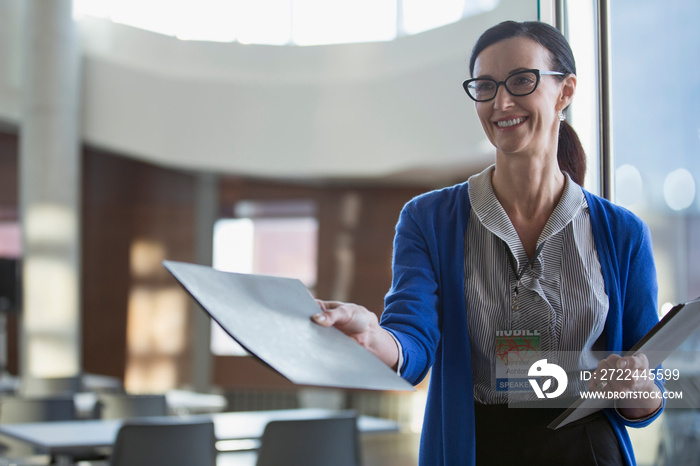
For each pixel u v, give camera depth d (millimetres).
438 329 1100
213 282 730
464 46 6852
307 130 7906
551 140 1083
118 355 8953
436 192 1193
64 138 7805
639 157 1754
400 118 7461
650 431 1515
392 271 1149
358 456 3502
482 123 1071
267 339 697
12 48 7781
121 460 3158
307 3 7973
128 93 7992
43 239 7770
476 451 1087
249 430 3754
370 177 8391
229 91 7992
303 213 9156
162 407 4547
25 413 4281
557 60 1034
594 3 1469
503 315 1100
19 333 8586
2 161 8695
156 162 8086
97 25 8062
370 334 865
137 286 8977
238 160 7977
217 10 8062
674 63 1758
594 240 1123
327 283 9062
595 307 1087
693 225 1756
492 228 1096
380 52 7660
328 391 8578
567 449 1067
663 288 1740
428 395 1148
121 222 8992
